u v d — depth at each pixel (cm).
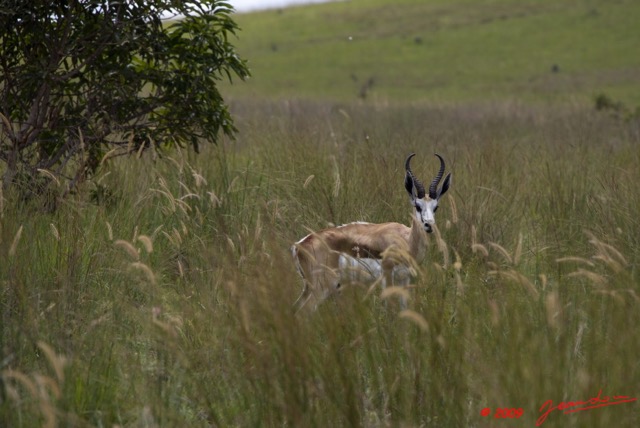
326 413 1540
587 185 3394
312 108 6938
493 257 2645
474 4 18138
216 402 1653
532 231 2927
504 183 3294
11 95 2812
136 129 2888
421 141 4266
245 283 1845
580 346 1817
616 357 1611
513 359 1566
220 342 1803
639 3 16438
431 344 1642
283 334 1561
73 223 2233
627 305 1894
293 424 1486
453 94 11325
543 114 7400
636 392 1534
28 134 2764
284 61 14325
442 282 1953
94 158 2914
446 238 2723
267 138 4072
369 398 1645
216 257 2092
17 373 1488
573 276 2197
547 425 1438
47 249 2217
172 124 2908
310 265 2302
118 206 2636
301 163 3266
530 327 1655
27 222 2250
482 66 13388
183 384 1692
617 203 2873
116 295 2050
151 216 2784
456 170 3422
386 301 1911
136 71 2869
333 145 3906
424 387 1591
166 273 2466
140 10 2747
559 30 15362
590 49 13912
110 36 2688
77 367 1666
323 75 13188
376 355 1745
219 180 3102
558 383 1482
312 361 1581
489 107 8156
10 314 1839
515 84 11962
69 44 2764
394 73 13188
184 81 2817
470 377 1677
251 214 2791
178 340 1862
